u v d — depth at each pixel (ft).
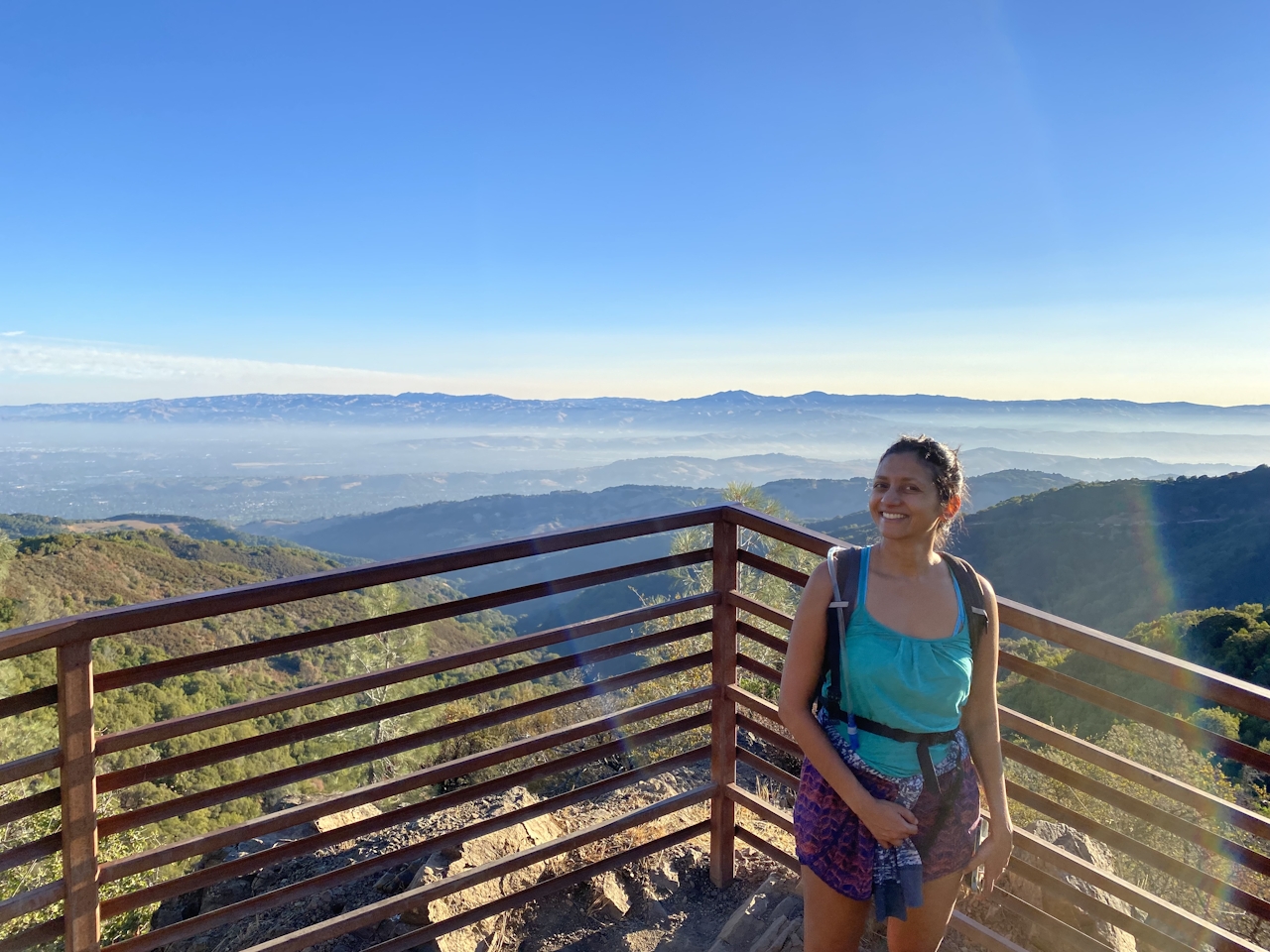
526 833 11.27
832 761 5.42
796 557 25.64
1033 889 8.60
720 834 9.89
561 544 7.97
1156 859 6.26
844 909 5.73
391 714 7.25
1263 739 35.58
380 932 9.30
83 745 5.83
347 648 52.90
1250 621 93.45
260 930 10.49
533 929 9.20
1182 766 20.61
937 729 5.48
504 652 7.90
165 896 6.45
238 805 62.08
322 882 7.29
